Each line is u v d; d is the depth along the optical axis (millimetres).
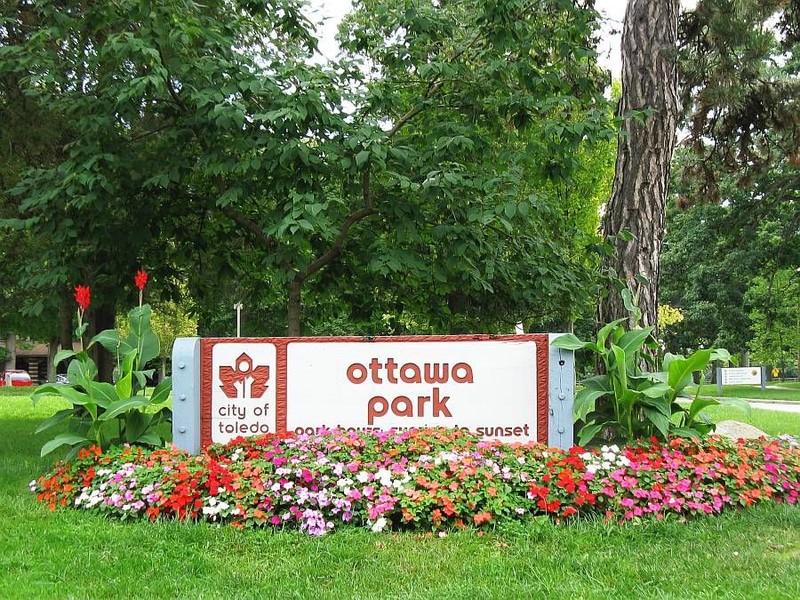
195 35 6988
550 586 3791
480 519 4695
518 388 6008
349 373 6086
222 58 7203
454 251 7309
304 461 5219
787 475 5504
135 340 6656
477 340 6039
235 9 8555
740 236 25016
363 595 3711
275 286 8469
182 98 7258
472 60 8172
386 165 7074
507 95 8055
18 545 4457
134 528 4773
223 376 6121
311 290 9375
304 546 4449
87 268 8172
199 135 7457
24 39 8953
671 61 7852
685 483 5066
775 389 35625
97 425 5980
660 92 7781
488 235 7953
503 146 8586
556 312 9523
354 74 7875
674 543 4492
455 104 8219
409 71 8523
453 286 8273
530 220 7750
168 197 8281
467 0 8109
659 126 7773
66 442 5875
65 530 4750
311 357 6102
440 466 5148
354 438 5586
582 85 8203
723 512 5059
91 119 7117
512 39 7660
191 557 4281
